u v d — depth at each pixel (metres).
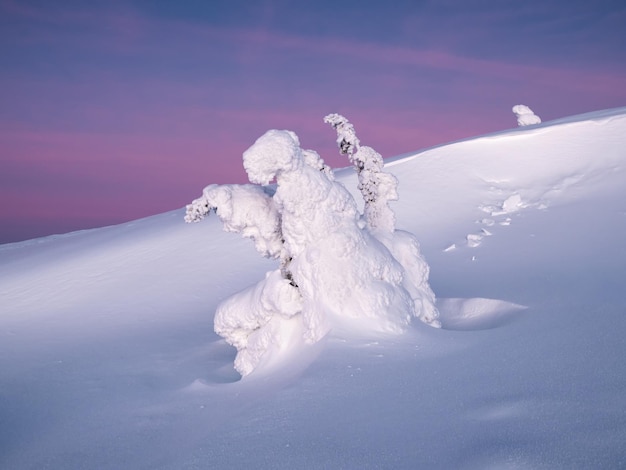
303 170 8.10
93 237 27.39
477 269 14.78
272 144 7.81
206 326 13.63
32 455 6.48
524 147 24.22
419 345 7.28
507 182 22.59
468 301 10.56
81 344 12.88
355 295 8.05
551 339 6.86
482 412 4.73
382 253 8.67
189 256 19.44
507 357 6.29
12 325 15.17
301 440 4.72
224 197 8.63
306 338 8.08
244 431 5.16
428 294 9.55
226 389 7.72
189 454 4.95
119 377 9.89
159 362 10.74
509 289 11.88
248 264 18.30
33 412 8.38
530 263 14.38
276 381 7.12
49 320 15.36
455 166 24.05
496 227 18.70
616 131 23.72
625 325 7.08
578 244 15.36
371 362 6.65
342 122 9.86
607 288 10.27
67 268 20.16
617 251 13.94
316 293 8.10
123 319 14.86
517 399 4.89
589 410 4.42
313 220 8.21
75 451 6.31
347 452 4.34
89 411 8.00
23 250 28.69
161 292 16.78
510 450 3.90
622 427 4.02
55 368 11.01
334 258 8.15
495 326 8.90
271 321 8.85
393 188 9.93
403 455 4.14
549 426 4.23
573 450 3.78
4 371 11.12
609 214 17.58
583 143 23.55
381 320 7.90
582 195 20.00
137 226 27.73
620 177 20.59
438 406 5.04
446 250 17.20
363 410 5.21
